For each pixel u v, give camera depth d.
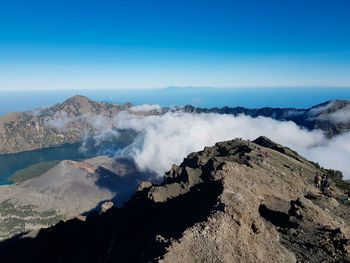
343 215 56.50
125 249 67.25
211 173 73.69
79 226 120.38
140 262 38.28
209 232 36.16
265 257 34.47
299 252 38.38
